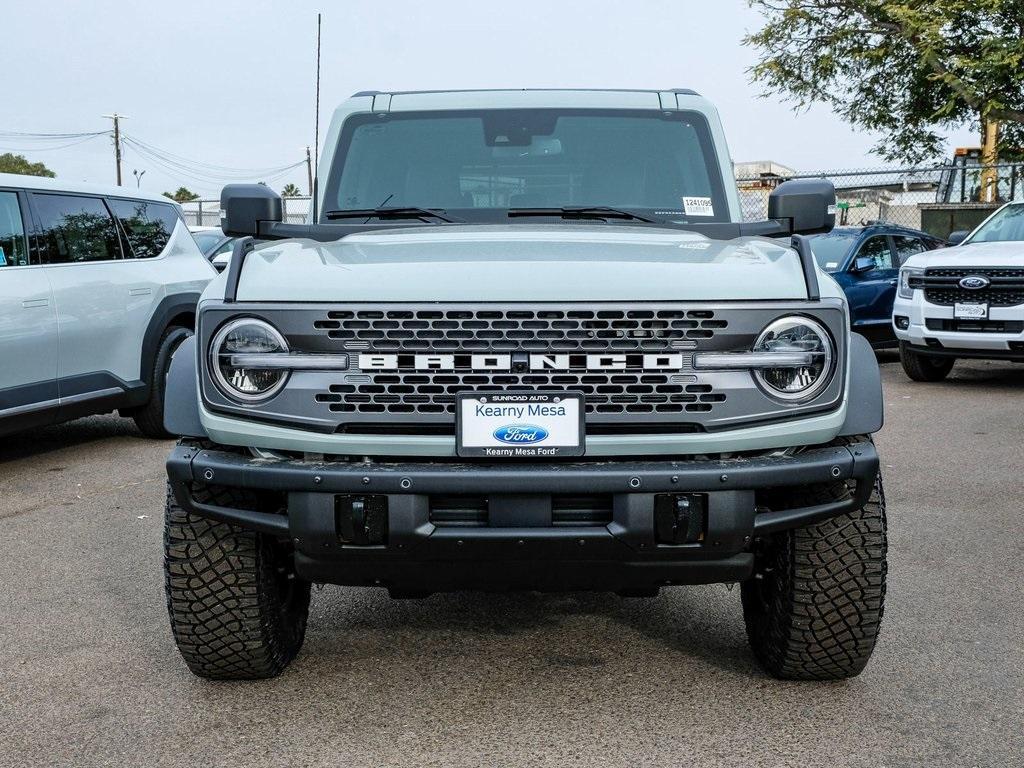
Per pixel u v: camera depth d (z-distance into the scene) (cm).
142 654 383
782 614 336
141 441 830
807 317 302
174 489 317
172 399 321
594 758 299
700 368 299
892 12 2061
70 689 351
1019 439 789
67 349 719
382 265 321
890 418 893
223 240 1381
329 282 308
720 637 397
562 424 297
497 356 298
